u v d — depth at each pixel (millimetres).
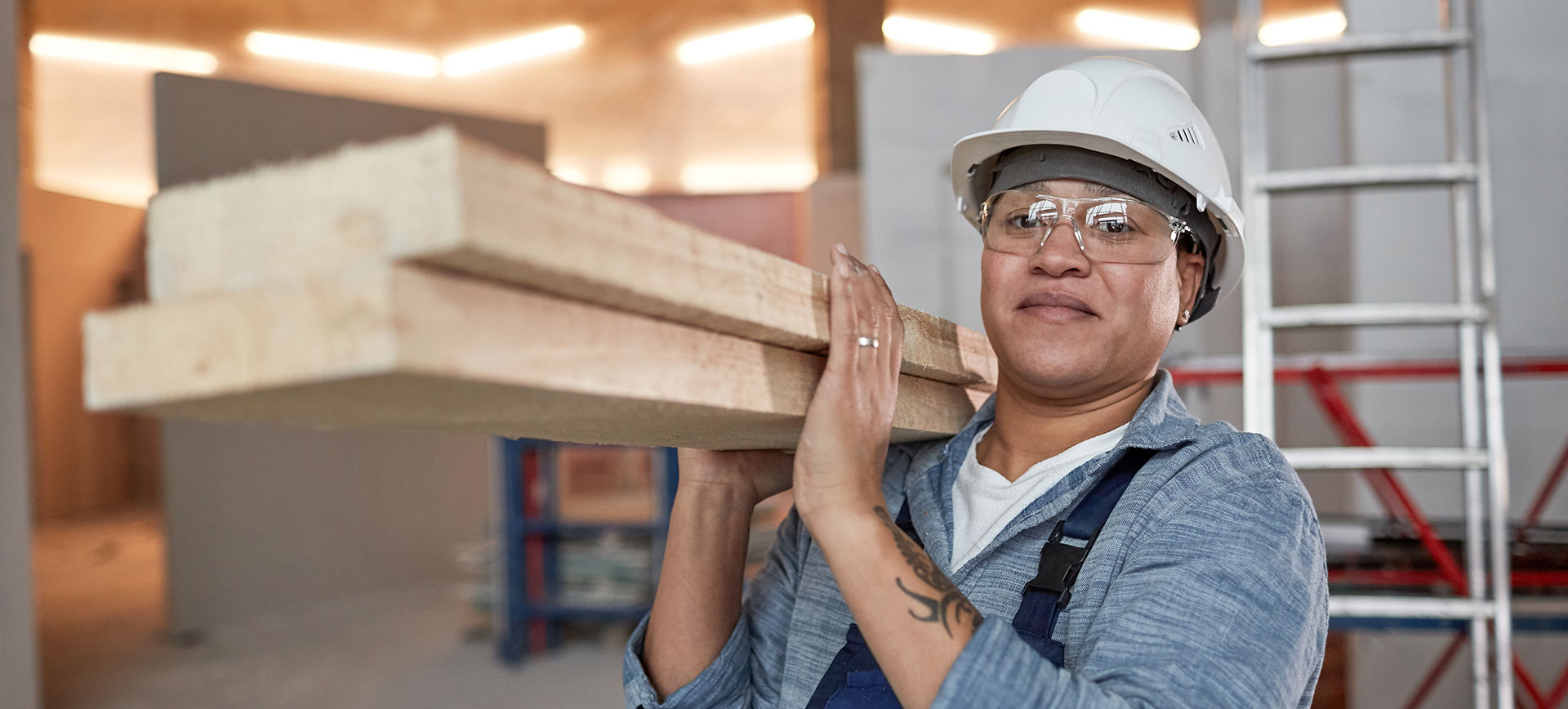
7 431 3451
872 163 4473
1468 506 2111
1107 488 922
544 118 10812
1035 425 1018
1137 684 697
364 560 5539
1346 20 3455
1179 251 1047
